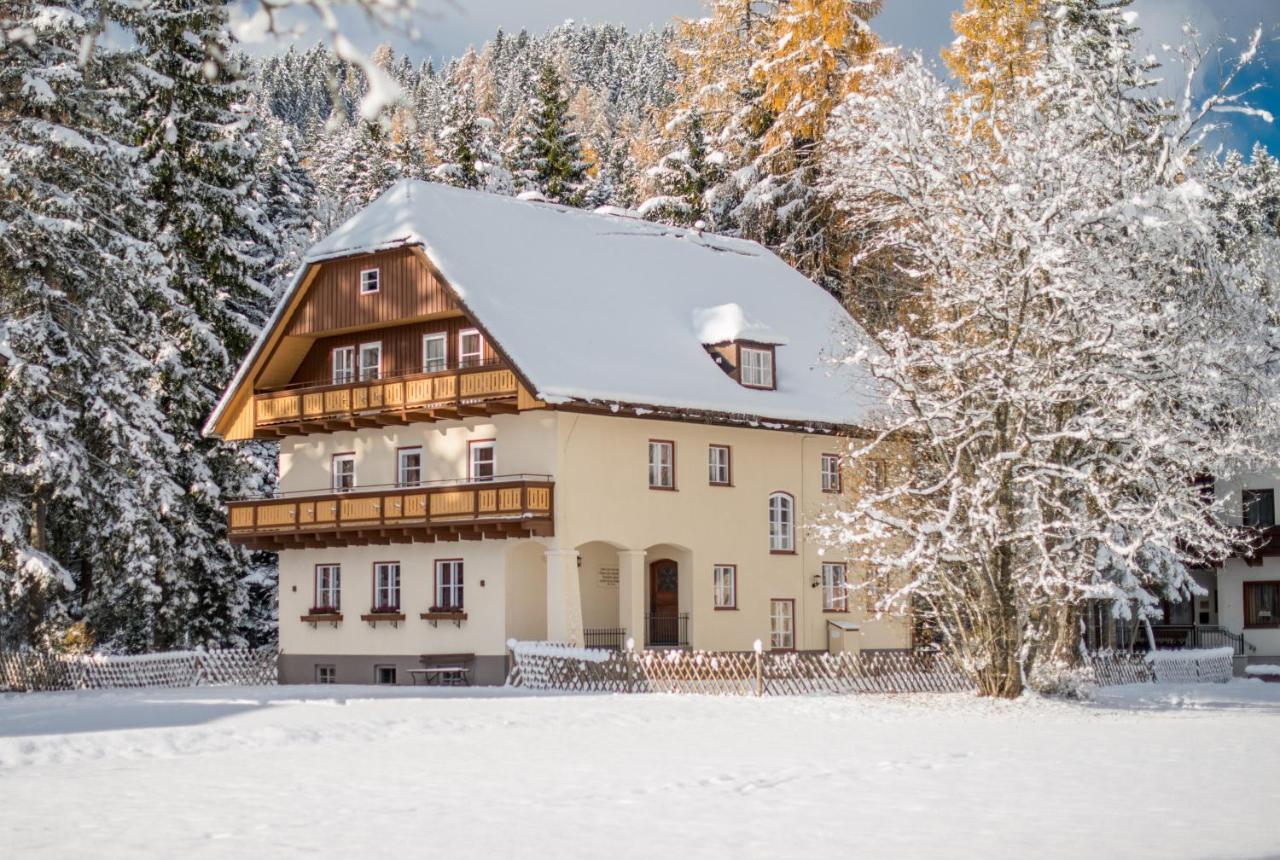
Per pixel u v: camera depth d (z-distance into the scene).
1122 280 31.59
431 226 43.75
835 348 48.31
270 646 53.56
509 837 13.76
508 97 159.62
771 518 47.06
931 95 34.03
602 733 25.19
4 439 41.59
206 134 50.28
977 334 33.31
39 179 40.84
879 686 37.81
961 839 13.59
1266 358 35.62
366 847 13.22
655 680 36.50
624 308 46.47
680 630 44.12
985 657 33.19
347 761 20.75
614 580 44.84
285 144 68.56
